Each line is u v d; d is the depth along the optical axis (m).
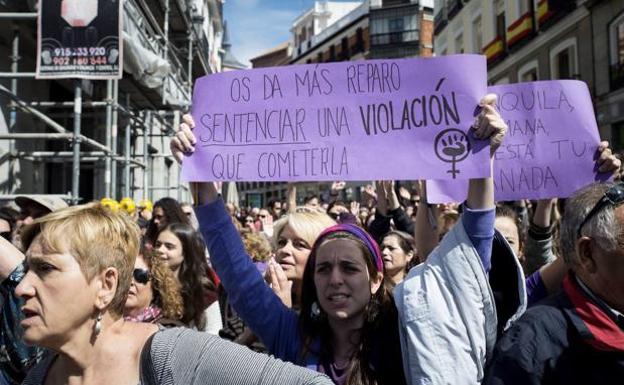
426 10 42.91
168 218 4.45
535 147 2.63
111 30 6.18
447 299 1.65
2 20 6.83
